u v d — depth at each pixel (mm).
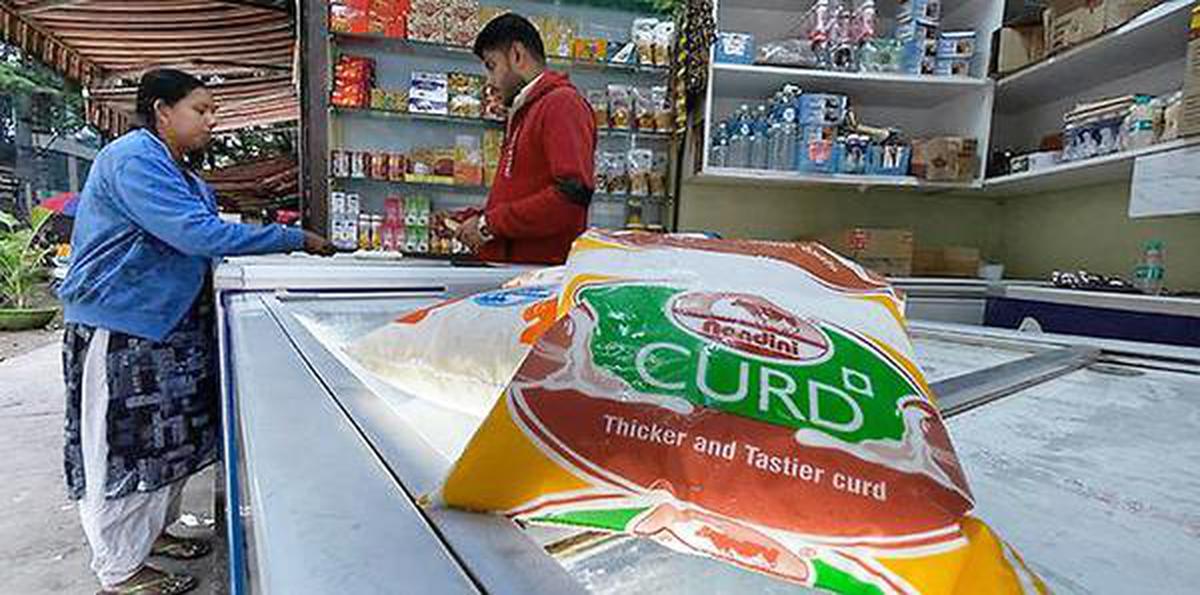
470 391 343
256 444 286
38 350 4859
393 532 215
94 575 1700
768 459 226
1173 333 1708
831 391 250
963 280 2518
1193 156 1643
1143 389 540
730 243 419
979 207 2955
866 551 205
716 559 222
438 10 2498
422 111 2535
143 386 1533
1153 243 1992
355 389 383
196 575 1672
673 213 2791
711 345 270
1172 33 1894
